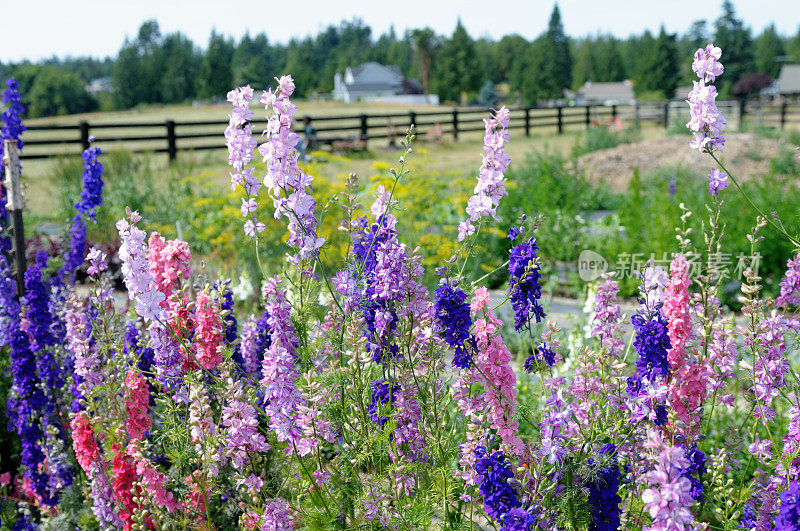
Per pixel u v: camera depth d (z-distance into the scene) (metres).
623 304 7.26
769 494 2.86
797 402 2.93
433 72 104.50
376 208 3.37
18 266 5.12
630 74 135.62
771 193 8.28
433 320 3.10
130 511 3.24
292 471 3.22
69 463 4.02
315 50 160.50
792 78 92.38
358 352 3.04
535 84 98.88
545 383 3.05
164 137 20.31
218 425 3.32
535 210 9.52
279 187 3.22
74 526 3.85
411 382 3.17
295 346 3.37
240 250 8.53
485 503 2.51
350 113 50.94
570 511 2.64
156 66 124.06
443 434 3.29
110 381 3.42
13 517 4.16
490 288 8.45
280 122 3.18
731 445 3.27
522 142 28.61
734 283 7.48
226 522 3.37
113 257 8.95
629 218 8.95
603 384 2.91
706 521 3.13
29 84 110.00
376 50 155.25
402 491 3.09
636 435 2.78
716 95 3.12
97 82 174.00
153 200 12.01
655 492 1.97
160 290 3.52
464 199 9.40
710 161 15.91
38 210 13.30
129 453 3.19
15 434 4.78
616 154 17.92
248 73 121.56
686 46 105.06
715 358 3.07
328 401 3.20
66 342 4.43
